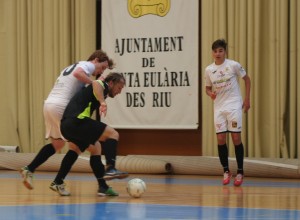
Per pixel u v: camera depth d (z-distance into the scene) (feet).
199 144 41.57
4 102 45.29
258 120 38.47
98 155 23.26
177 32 41.37
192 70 41.06
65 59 43.04
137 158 39.09
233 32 39.04
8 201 21.26
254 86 38.47
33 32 43.88
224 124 30.09
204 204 20.45
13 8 44.29
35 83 43.88
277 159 36.29
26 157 40.91
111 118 42.83
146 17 42.06
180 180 33.65
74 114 22.15
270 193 25.49
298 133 37.52
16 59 44.34
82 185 29.25
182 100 41.32
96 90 22.11
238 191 26.45
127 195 23.88
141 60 42.22
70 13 43.34
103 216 16.85
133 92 42.42
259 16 38.40
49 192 25.17
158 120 41.91
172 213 17.66
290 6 37.78
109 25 42.91
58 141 24.18
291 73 37.78
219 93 30.09
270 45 38.22
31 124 44.04
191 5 41.04
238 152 29.89
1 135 45.29
